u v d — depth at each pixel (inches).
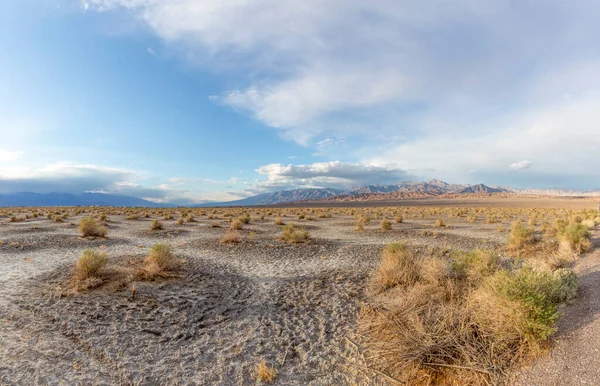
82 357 193.8
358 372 189.2
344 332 242.5
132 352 204.1
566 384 145.9
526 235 543.8
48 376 169.9
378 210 2224.4
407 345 197.6
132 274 361.4
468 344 187.0
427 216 1515.7
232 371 189.6
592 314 197.9
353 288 349.4
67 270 398.3
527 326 178.7
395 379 179.5
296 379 183.3
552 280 227.3
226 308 289.6
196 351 210.7
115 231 845.2
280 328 250.2
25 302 278.2
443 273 320.8
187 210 2181.3
